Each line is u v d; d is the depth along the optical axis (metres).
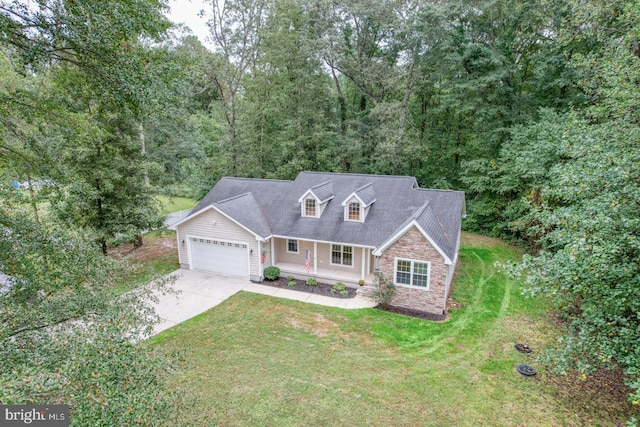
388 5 23.39
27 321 5.14
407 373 9.56
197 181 26.89
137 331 5.25
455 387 9.01
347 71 27.50
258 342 11.06
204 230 17.11
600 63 13.04
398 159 24.66
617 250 6.86
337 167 25.91
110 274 6.81
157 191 18.91
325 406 8.27
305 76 24.53
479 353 10.53
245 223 16.22
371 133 26.41
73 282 6.16
